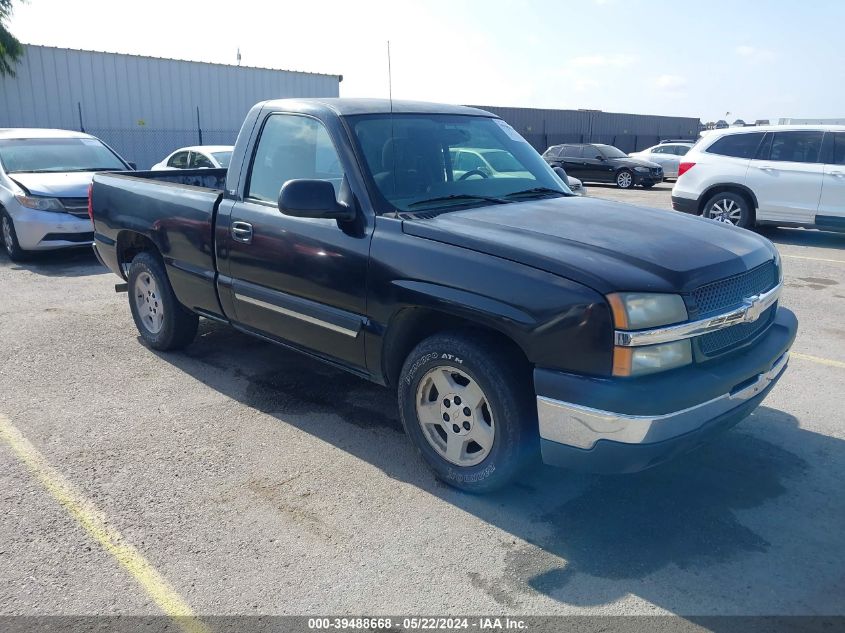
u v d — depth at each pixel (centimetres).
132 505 346
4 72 1838
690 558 310
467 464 352
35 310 699
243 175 457
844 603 282
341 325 392
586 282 299
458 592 286
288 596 283
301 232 404
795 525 336
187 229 491
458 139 446
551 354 305
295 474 379
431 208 387
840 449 413
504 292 316
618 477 379
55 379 511
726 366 323
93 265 932
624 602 281
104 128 2039
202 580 292
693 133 4909
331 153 406
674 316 302
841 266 944
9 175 951
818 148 1086
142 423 439
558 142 3859
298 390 494
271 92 2344
